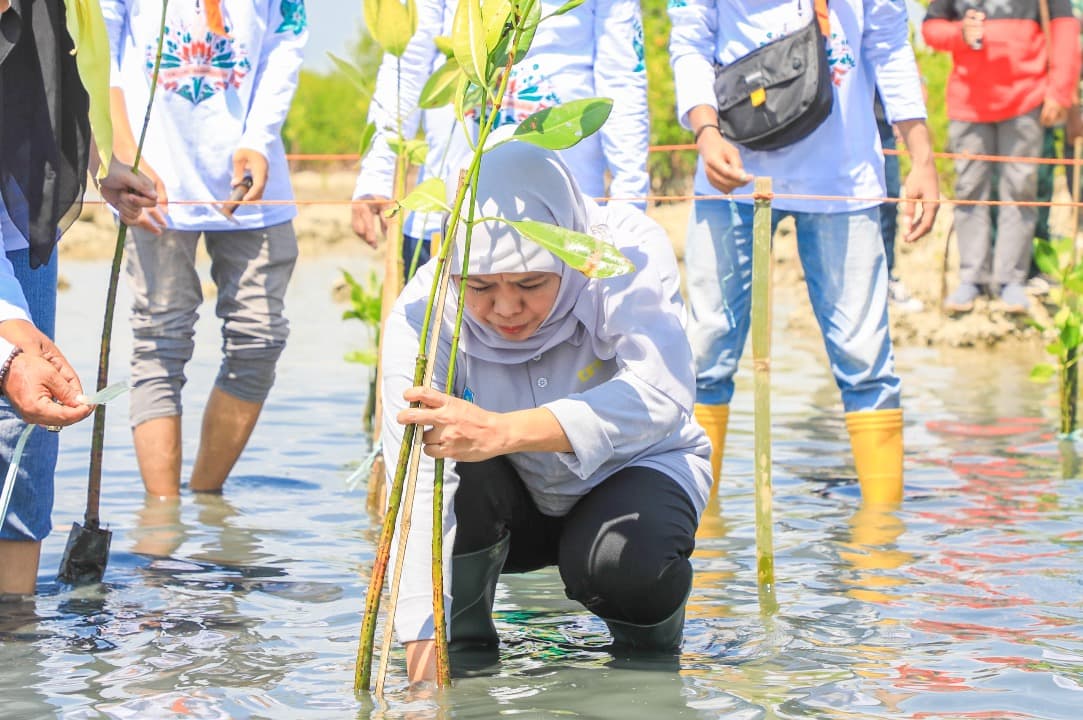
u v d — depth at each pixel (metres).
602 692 3.36
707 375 5.71
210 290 14.28
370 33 4.57
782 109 5.35
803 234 5.65
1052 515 5.37
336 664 3.59
